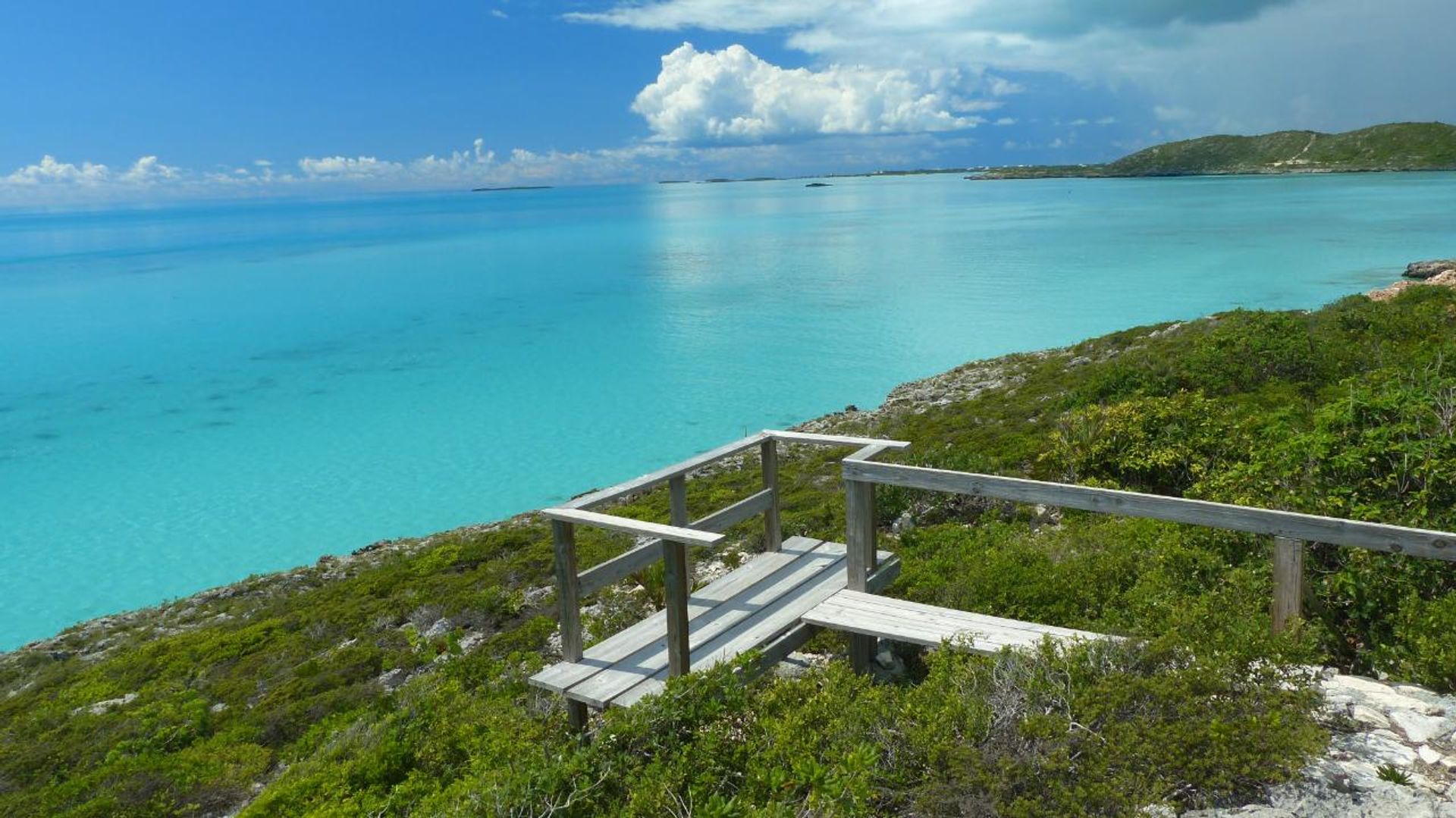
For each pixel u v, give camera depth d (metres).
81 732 12.52
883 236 101.75
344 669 13.05
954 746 4.26
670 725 5.01
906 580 8.48
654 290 63.47
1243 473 7.82
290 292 70.00
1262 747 3.99
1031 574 7.50
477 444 30.06
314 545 22.91
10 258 122.50
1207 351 17.80
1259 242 72.94
